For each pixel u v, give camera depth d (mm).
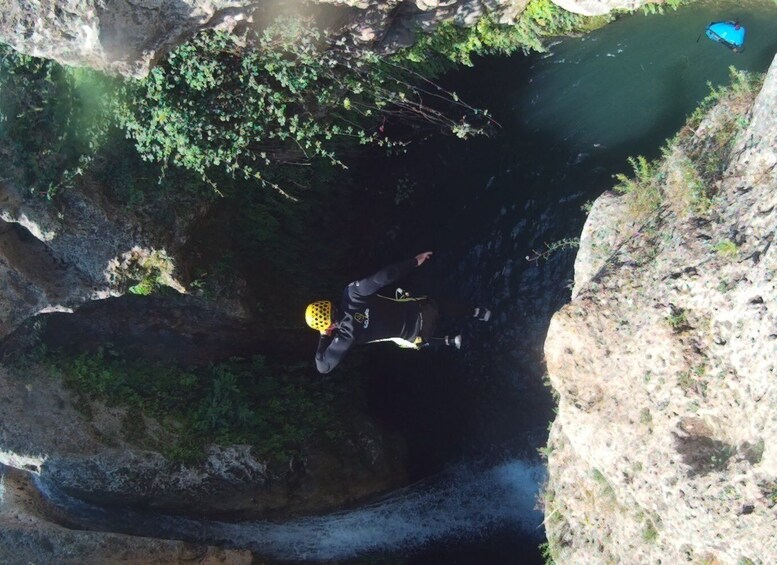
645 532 8086
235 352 12906
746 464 6828
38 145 9711
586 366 8320
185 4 8781
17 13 8539
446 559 12211
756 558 6793
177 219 10719
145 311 11945
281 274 12727
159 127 10070
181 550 10883
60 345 11945
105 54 8680
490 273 12133
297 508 11961
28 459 11078
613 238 8680
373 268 13570
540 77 10961
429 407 13102
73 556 10375
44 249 10602
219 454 11648
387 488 12734
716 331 7188
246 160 11125
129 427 11508
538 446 11539
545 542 11133
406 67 10875
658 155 9984
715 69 9484
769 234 6863
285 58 9992
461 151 12258
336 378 13352
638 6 9594
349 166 12484
